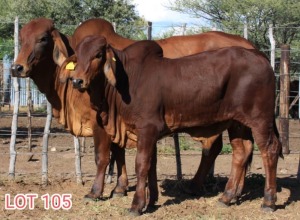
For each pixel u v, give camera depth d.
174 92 6.32
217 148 7.57
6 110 18.95
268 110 6.45
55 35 7.04
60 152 11.71
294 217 6.45
